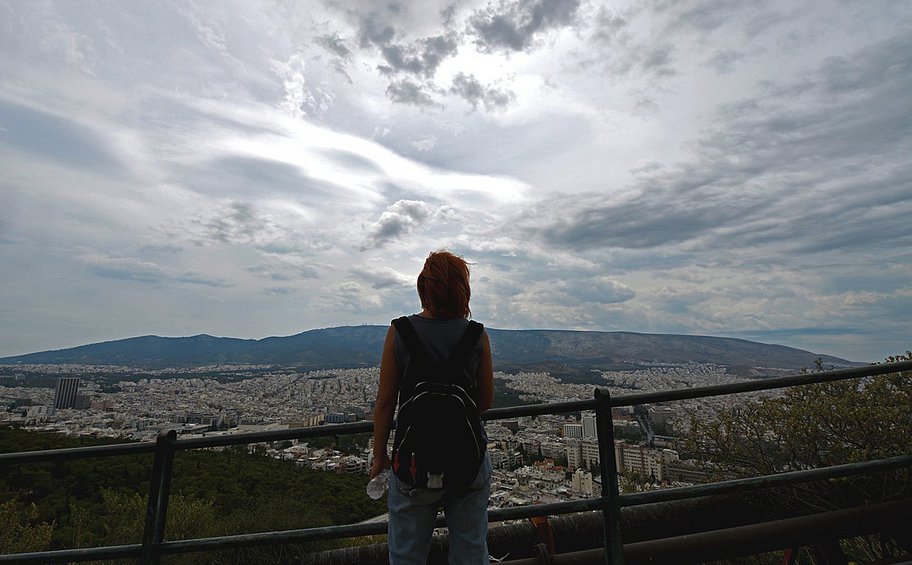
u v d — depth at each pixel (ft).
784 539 9.88
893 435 18.60
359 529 7.06
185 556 29.66
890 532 12.01
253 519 41.11
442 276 6.48
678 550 9.86
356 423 7.35
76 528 38.50
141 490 47.91
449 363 6.02
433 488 5.47
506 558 11.44
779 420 20.88
